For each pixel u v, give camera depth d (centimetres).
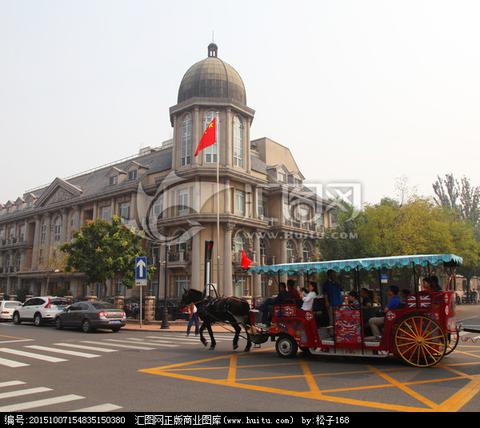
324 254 3778
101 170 4847
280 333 1205
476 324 2317
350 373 951
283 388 801
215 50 3838
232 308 1362
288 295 1229
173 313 2902
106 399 725
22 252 5159
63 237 4528
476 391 766
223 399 718
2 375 958
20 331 2152
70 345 1546
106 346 1516
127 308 3092
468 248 3844
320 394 749
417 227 3139
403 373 945
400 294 1162
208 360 1165
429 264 1155
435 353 1015
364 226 3394
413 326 1034
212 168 3325
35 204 5106
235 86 3575
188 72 3659
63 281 4531
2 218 5556
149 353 1321
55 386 834
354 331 1092
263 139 4462
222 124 3472
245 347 1436
